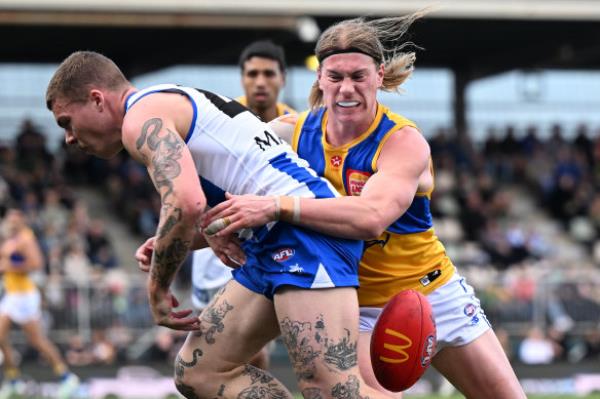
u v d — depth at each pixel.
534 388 37.75
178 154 11.05
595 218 57.28
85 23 49.69
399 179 11.96
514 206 60.19
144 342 37.69
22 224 32.25
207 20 50.34
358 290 13.16
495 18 53.88
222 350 12.05
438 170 57.53
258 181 11.62
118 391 34.00
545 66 67.19
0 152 51.69
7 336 31.97
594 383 37.59
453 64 68.25
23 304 31.48
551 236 57.53
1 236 37.38
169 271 11.24
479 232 52.03
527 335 40.78
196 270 18.89
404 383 11.88
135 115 11.38
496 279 41.03
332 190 12.04
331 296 11.31
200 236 12.86
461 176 57.06
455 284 13.48
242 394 12.05
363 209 11.48
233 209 11.21
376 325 12.01
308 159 12.96
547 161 63.12
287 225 11.43
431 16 52.88
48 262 40.72
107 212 53.28
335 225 11.37
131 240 51.69
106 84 11.70
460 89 68.50
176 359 12.35
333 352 11.18
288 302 11.35
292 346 11.34
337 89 12.05
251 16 50.28
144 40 56.72
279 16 50.66
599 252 52.44
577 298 41.34
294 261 11.34
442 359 13.58
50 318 37.00
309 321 11.24
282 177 11.65
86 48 58.97
